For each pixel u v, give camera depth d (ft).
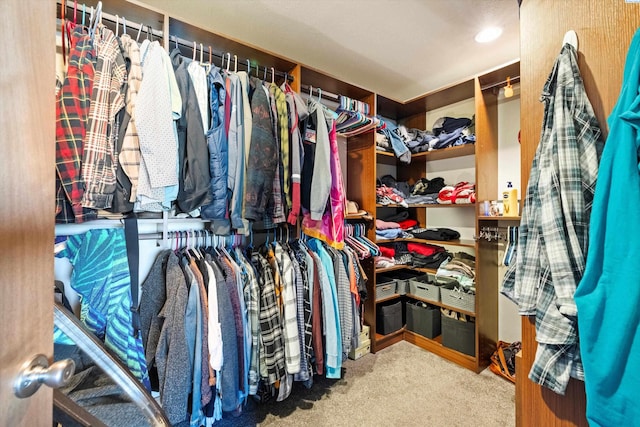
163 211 4.15
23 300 1.17
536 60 2.83
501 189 7.32
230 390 4.13
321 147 5.37
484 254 6.84
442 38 5.87
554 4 2.69
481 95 6.74
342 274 5.90
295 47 6.20
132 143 3.55
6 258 1.09
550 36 2.72
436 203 7.59
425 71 7.29
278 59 5.50
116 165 3.50
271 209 4.83
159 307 4.23
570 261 2.26
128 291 3.83
